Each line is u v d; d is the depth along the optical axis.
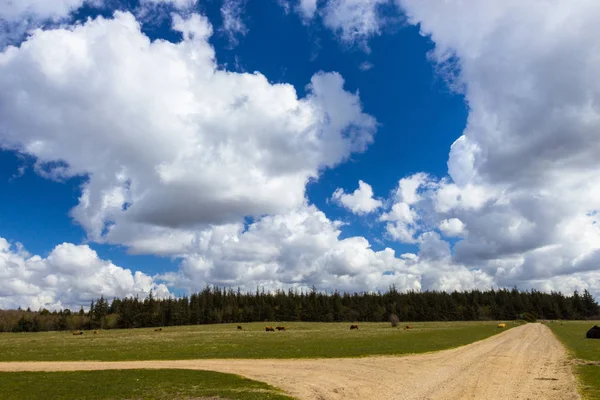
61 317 164.50
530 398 18.36
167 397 20.62
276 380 25.08
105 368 32.00
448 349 43.81
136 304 173.12
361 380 24.44
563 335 65.31
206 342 60.53
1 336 107.00
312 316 185.12
